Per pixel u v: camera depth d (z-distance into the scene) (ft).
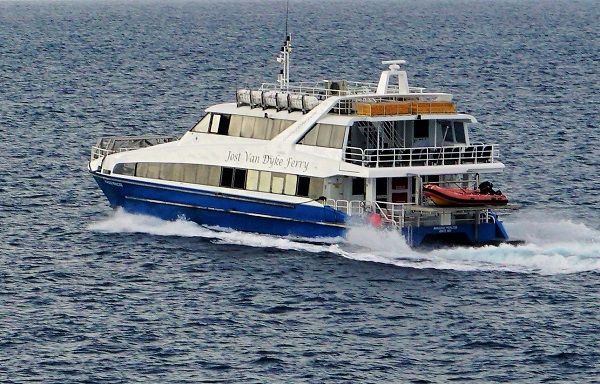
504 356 556.10
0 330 583.58
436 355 557.33
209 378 530.68
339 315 605.31
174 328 588.50
